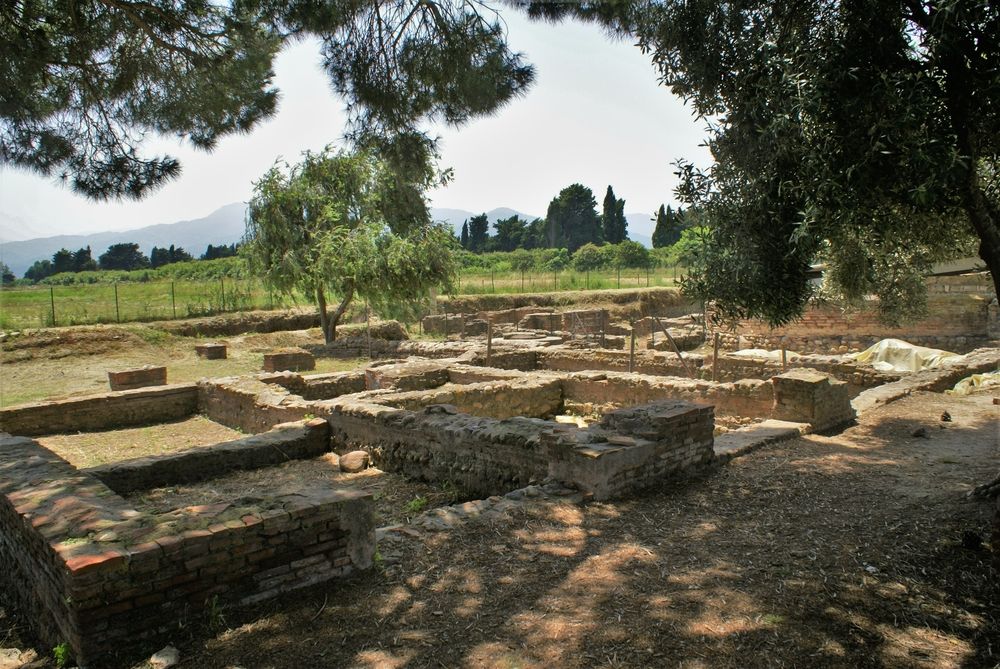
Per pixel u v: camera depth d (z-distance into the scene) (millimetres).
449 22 7887
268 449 9281
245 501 4406
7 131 8320
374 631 3840
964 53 4047
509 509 5727
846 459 7340
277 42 8648
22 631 4387
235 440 9469
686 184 5020
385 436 8961
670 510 5777
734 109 4840
